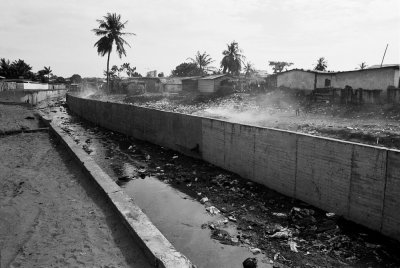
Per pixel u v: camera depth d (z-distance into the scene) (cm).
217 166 1427
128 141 2147
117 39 5100
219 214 952
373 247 730
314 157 946
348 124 1862
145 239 647
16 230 722
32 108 3878
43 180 1095
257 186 1157
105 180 1016
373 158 789
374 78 2491
